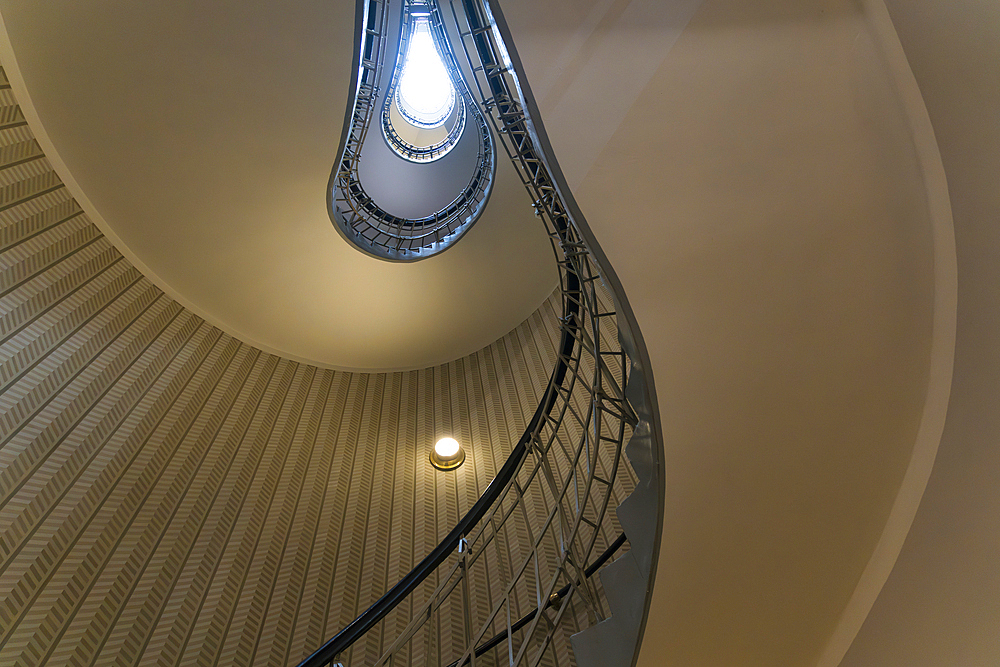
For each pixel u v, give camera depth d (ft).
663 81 6.98
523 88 7.16
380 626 12.60
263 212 15.90
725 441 7.86
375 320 19.01
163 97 13.66
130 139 14.34
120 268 15.79
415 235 18.51
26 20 12.86
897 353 7.04
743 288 7.45
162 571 11.79
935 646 6.93
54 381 12.71
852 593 7.78
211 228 15.99
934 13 5.41
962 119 5.61
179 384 15.19
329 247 17.02
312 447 16.53
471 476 16.30
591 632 8.80
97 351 13.94
